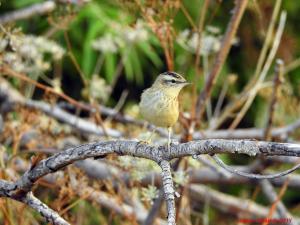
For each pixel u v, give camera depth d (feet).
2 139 34.73
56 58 36.14
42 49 35.42
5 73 32.86
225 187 50.85
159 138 35.65
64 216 30.14
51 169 21.77
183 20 48.11
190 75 44.91
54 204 28.78
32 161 21.99
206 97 32.83
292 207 48.75
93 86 36.88
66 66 49.16
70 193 28.37
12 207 31.22
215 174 38.06
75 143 38.01
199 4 47.98
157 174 32.40
